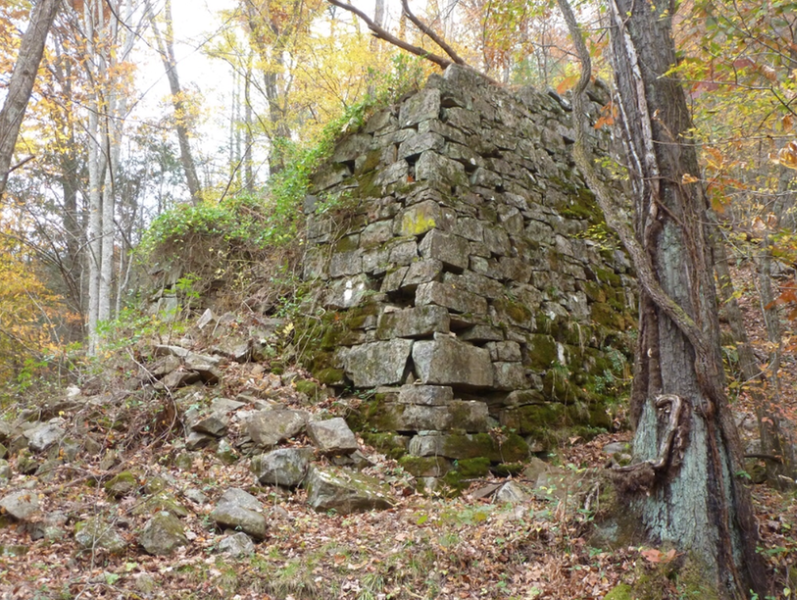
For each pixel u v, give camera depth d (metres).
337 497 4.99
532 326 6.87
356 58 11.45
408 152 6.76
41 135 10.33
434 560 4.25
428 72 7.98
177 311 7.67
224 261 8.23
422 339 5.96
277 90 13.24
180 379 6.25
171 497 4.70
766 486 5.63
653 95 4.74
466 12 12.07
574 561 4.28
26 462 5.43
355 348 6.41
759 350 8.14
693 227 4.52
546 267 7.44
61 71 11.02
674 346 4.38
